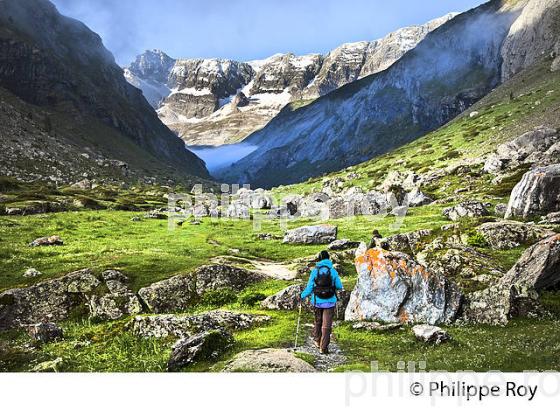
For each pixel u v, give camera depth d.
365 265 23.28
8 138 199.00
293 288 26.58
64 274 29.75
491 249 34.75
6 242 44.12
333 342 19.14
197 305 28.75
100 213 77.69
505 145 107.50
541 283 24.47
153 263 33.75
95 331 24.11
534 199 52.06
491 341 18.42
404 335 19.81
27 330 24.05
